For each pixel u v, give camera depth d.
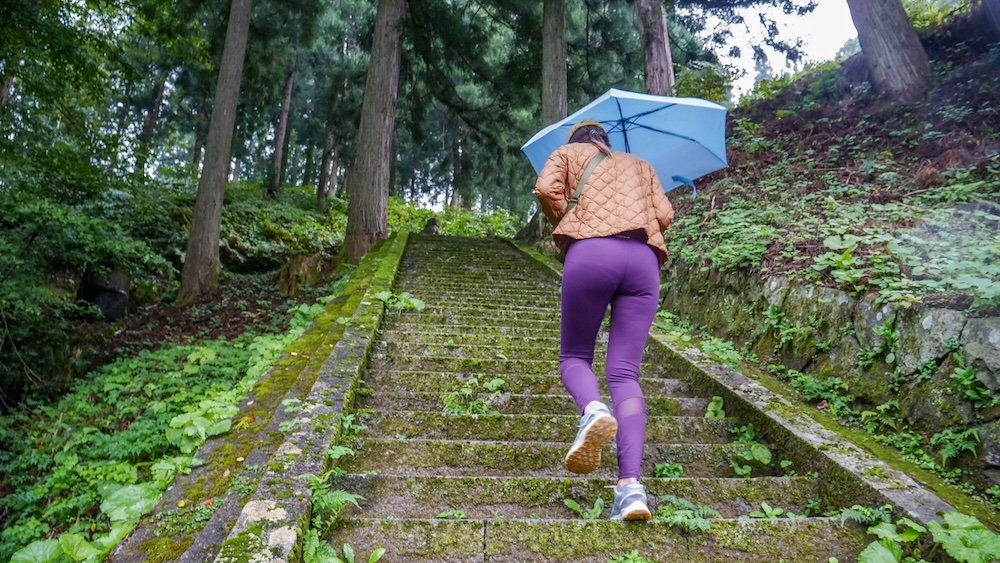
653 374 4.09
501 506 2.32
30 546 2.15
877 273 3.56
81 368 7.06
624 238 2.17
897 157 5.86
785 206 5.66
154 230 11.11
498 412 3.35
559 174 2.23
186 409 4.80
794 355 3.86
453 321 5.27
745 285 4.69
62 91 7.27
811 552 1.98
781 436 2.83
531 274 8.05
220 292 10.20
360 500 2.27
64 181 7.86
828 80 8.26
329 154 22.34
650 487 2.42
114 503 2.34
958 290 3.02
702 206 6.91
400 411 3.09
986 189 4.53
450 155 18.73
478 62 13.45
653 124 2.88
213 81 16.05
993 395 2.52
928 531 1.94
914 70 6.80
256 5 13.82
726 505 2.39
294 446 2.42
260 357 5.45
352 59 18.78
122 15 9.13
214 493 2.33
